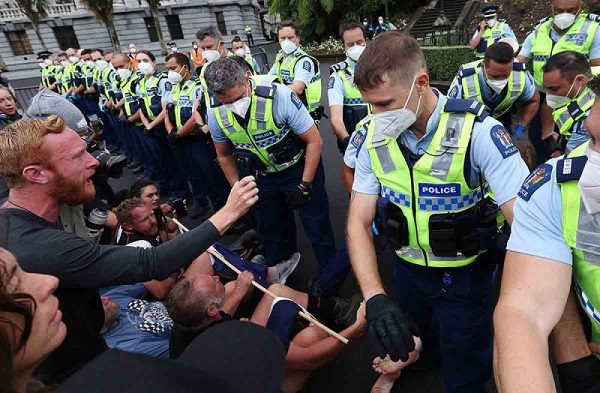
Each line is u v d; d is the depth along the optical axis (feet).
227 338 2.28
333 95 11.15
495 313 3.01
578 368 3.30
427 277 5.30
